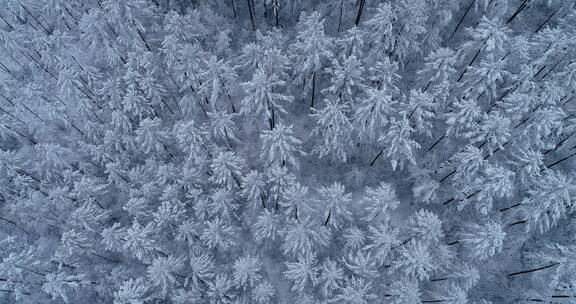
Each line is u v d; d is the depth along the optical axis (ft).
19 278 87.35
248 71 96.48
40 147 87.45
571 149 93.86
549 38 81.87
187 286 85.87
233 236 90.99
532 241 91.45
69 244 81.87
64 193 86.84
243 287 85.71
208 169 88.48
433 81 88.33
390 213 92.84
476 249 78.84
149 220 87.35
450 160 85.15
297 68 88.02
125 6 88.53
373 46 89.30
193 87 95.35
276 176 77.20
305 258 82.02
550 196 74.90
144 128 83.25
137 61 90.99
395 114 89.86
